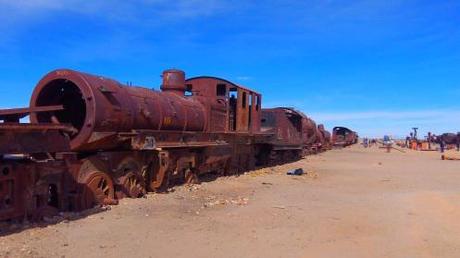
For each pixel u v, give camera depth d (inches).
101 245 339.3
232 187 703.7
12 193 371.2
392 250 354.3
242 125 938.1
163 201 533.3
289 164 1327.5
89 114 479.2
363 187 769.6
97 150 508.1
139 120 565.9
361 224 447.2
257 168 1083.9
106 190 495.2
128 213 454.6
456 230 427.5
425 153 2401.6
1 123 349.1
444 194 681.6
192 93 834.8
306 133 1845.5
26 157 393.7
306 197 622.8
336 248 357.1
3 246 323.3
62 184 432.5
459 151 2802.7
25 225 379.6
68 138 430.9
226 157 847.1
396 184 826.8
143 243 350.9
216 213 479.2
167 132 620.4
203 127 757.9
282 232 402.6
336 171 1107.9
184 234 383.9
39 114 508.7
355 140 4197.8
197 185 696.4
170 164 641.0
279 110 1326.3
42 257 305.3
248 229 410.3
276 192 665.0
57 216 415.8
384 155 2065.7
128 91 563.8
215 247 348.5
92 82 492.4
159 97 637.3
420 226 442.3
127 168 541.3
